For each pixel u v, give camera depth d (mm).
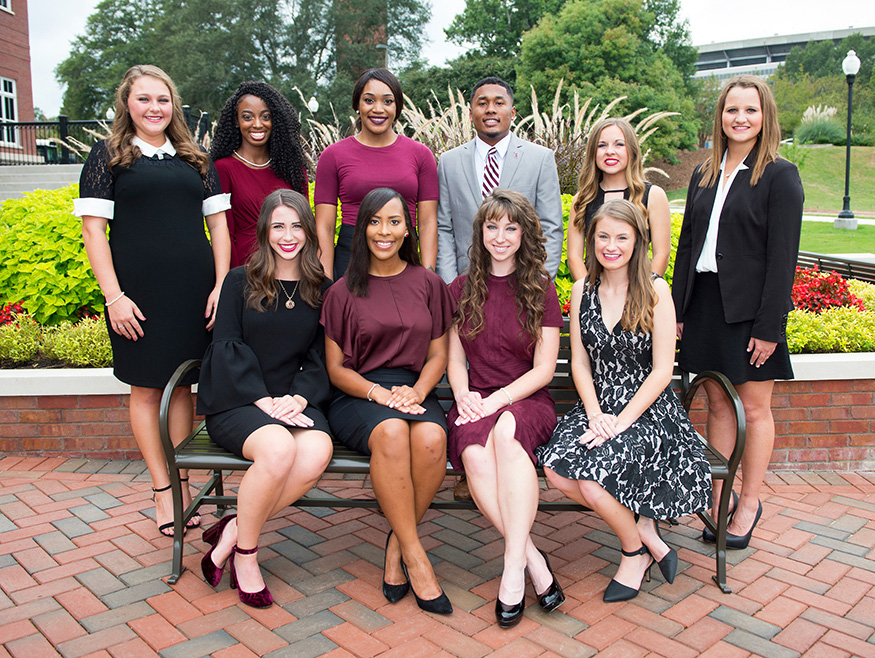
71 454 3697
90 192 2662
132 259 2707
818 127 28078
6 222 4496
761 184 2590
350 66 32156
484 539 2895
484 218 2592
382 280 2664
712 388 2930
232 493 3283
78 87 37031
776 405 3486
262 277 2580
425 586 2316
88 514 3059
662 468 2416
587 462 2336
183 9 31594
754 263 2633
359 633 2199
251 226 3176
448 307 2727
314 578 2553
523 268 2623
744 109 2580
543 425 2516
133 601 2375
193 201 2803
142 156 2707
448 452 2510
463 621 2273
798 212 2533
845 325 3871
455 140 5828
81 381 3600
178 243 2740
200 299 2830
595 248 2555
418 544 2342
